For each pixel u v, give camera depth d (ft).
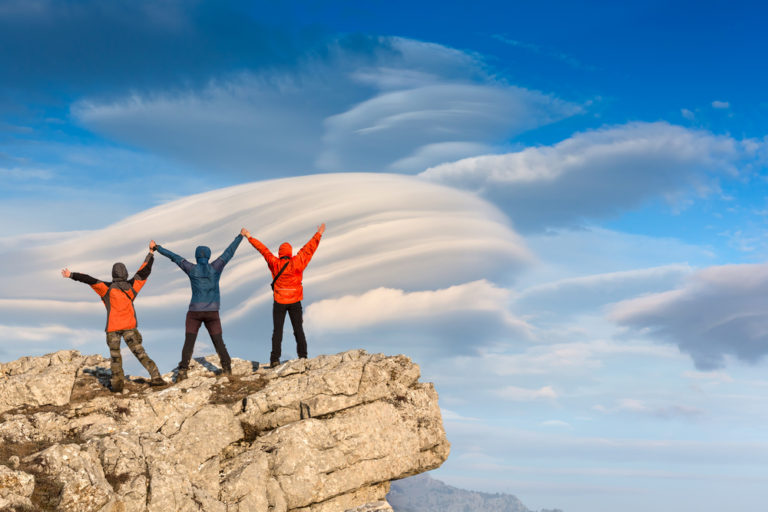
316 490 48.96
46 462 39.37
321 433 51.21
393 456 54.13
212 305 58.54
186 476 44.55
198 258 59.21
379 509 46.01
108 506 38.86
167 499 41.42
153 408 51.62
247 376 59.52
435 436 57.31
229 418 52.29
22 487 36.70
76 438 47.44
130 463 42.70
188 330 58.39
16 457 39.96
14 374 58.54
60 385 52.13
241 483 46.65
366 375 56.18
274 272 62.18
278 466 48.62
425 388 60.75
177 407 52.24
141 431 49.65
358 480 51.57
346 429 52.85
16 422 48.06
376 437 53.78
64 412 50.19
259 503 46.73
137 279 57.16
